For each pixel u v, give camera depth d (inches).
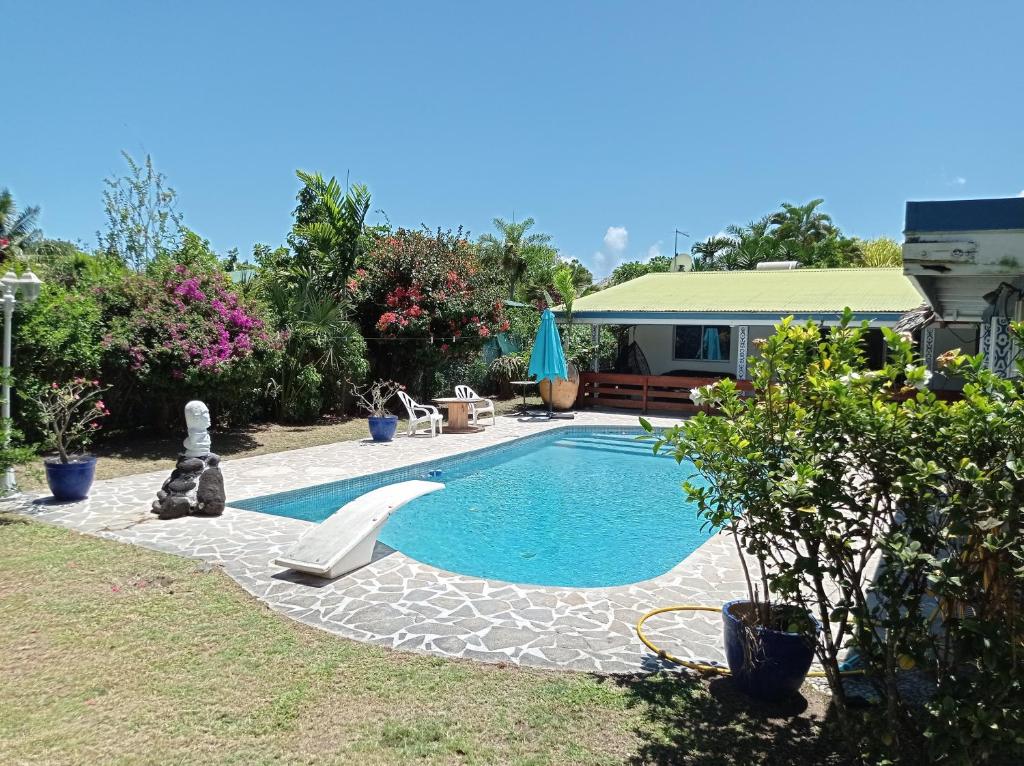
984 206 150.6
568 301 826.8
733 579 259.3
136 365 479.8
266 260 791.1
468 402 665.6
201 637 196.5
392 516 392.8
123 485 400.8
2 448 325.1
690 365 927.0
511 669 180.9
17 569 251.8
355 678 173.3
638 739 147.8
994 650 112.3
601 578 291.0
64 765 133.7
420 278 746.8
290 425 664.4
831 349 144.4
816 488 131.5
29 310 428.1
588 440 674.2
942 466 123.2
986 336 203.2
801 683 164.4
